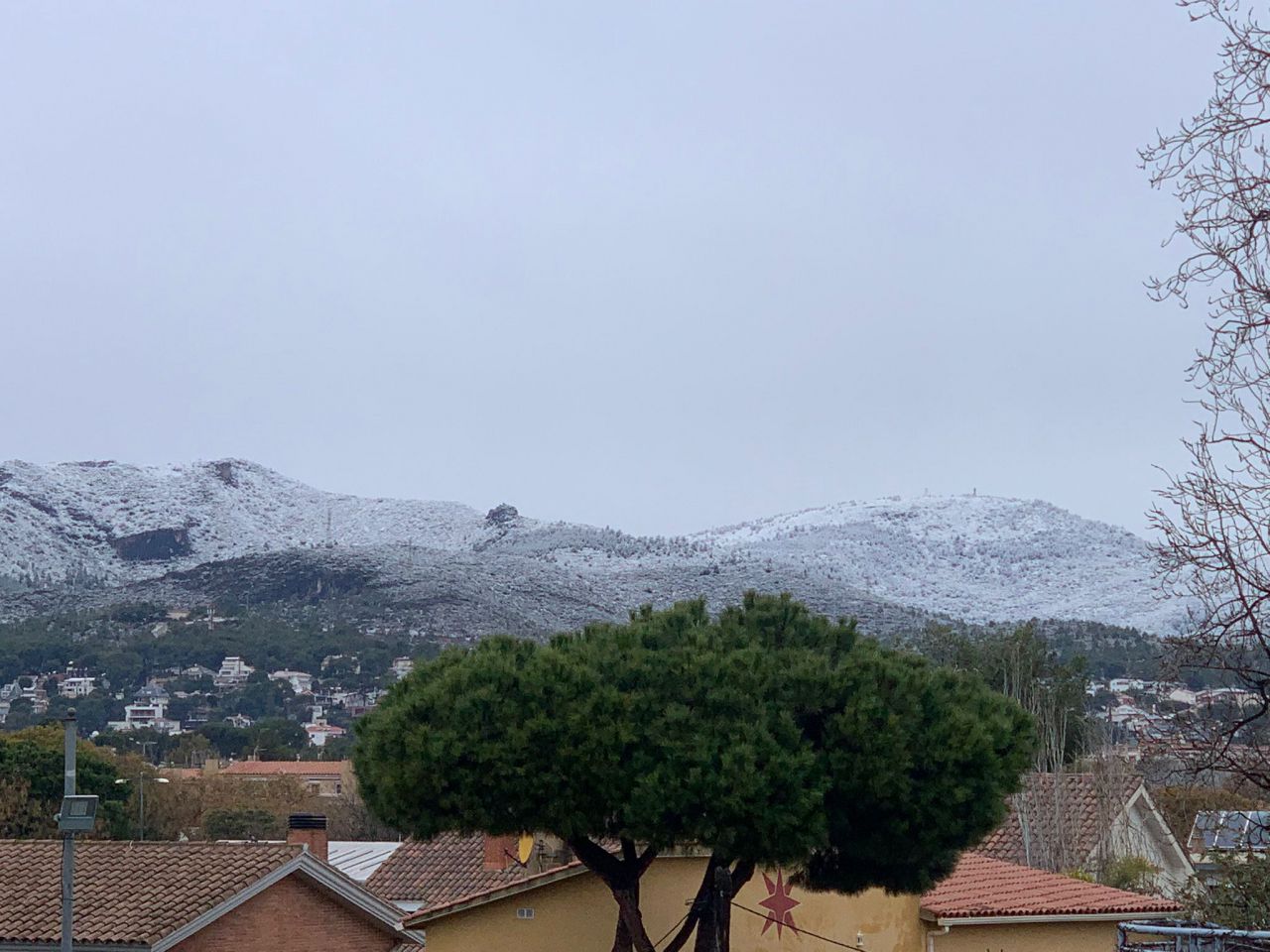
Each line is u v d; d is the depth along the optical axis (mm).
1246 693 11484
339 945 33781
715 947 22453
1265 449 11203
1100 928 25938
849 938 25422
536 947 24688
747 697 21438
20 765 64375
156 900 30969
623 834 21875
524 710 21531
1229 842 23156
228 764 109062
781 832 20312
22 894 31109
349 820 78750
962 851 23375
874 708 21375
